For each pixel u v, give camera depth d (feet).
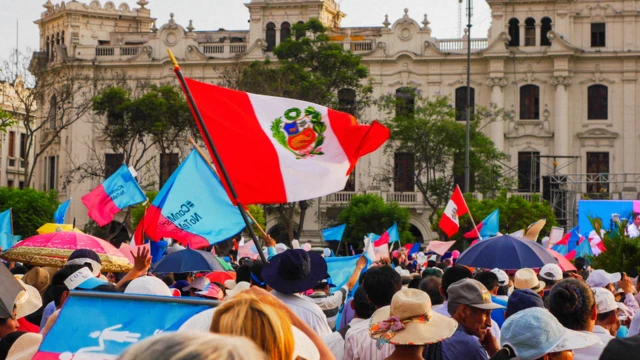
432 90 246.68
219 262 61.52
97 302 23.98
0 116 153.38
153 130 202.28
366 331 30.25
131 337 23.52
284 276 32.37
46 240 48.52
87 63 255.91
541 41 243.81
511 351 26.32
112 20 276.00
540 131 241.76
